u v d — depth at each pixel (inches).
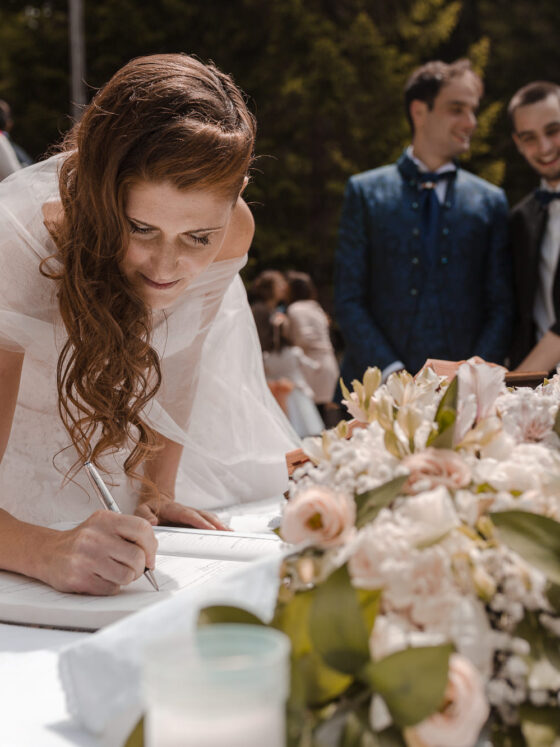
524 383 56.7
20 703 28.7
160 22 514.9
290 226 494.3
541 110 108.5
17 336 52.5
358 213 112.3
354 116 485.4
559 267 107.6
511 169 514.6
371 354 108.7
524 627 23.5
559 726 22.6
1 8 545.3
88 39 520.4
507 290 112.4
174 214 44.9
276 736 17.3
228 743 16.5
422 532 23.4
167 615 26.0
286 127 494.6
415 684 20.1
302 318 216.2
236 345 79.9
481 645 22.4
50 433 63.8
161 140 43.1
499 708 23.5
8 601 38.5
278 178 485.7
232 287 80.9
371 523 24.5
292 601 23.1
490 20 529.0
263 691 16.9
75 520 63.8
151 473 66.9
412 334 110.2
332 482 27.3
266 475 74.7
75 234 49.6
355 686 21.9
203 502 70.4
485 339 111.0
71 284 50.3
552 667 22.8
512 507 24.9
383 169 114.3
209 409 75.1
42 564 41.8
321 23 493.0
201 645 17.9
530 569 23.6
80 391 52.1
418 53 507.5
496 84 522.0
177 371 68.7
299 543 24.9
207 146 43.4
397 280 110.3
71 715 26.4
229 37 510.9
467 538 24.0
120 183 44.4
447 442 26.6
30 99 524.1
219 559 46.7
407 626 22.8
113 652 25.4
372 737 20.8
